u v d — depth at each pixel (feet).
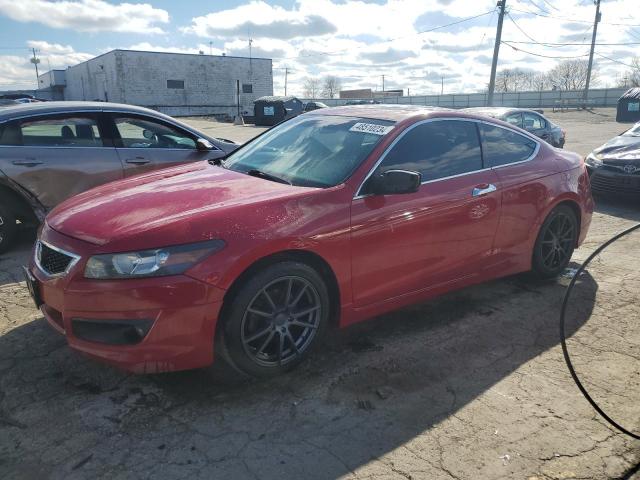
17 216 18.28
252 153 14.05
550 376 10.87
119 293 9.00
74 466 8.23
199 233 9.38
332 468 8.23
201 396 10.07
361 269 11.21
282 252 10.14
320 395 10.16
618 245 16.97
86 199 11.60
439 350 11.91
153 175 13.25
